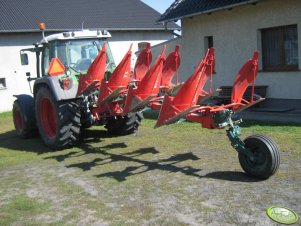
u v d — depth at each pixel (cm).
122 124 845
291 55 1079
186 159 632
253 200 445
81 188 533
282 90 1094
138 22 2094
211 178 530
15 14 1873
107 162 655
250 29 1152
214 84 1287
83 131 941
